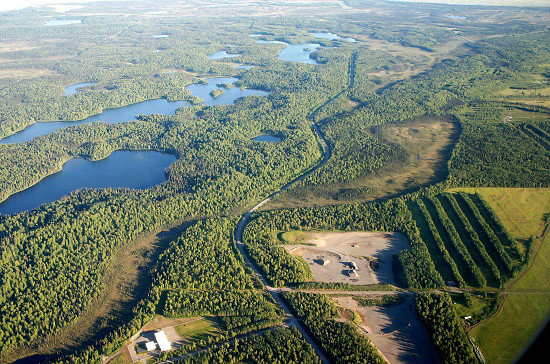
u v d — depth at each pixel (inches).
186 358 7042.3
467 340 7116.1
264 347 7106.3
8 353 7322.8
